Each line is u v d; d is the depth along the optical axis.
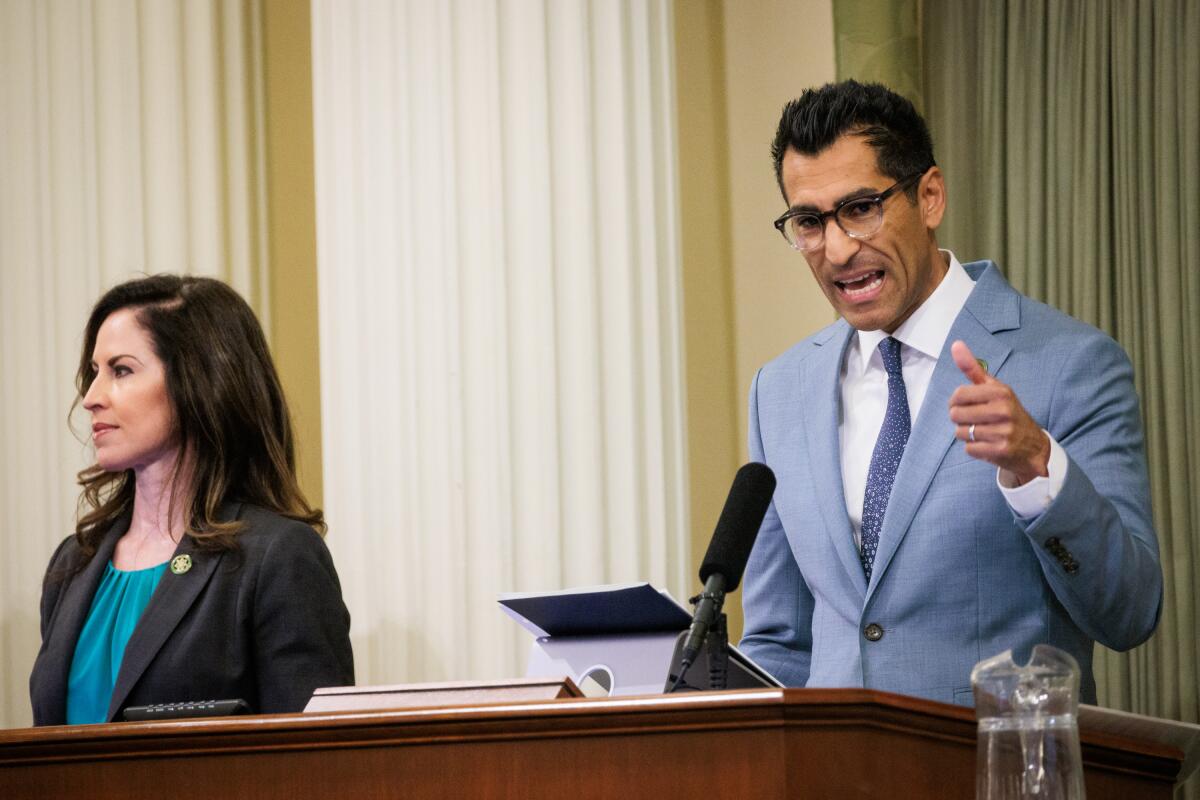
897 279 6.30
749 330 13.52
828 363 6.92
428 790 4.26
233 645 6.75
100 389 7.21
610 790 4.16
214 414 7.20
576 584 10.95
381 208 11.35
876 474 6.46
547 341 11.09
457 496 10.97
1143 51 11.60
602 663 5.78
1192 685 10.93
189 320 7.34
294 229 13.38
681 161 13.77
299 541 6.98
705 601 4.89
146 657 6.67
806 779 4.04
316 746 4.32
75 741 4.43
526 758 4.22
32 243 11.98
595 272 11.27
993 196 12.38
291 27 13.59
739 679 5.23
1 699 11.38
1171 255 11.32
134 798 4.40
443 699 4.62
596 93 11.47
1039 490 5.30
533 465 11.02
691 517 13.34
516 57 11.38
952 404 5.21
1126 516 5.82
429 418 11.09
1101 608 5.48
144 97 12.23
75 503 11.60
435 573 10.96
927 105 12.87
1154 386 11.35
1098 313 11.74
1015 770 3.87
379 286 11.27
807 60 13.49
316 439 13.18
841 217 6.25
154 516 7.28
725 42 13.87
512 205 11.25
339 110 11.49
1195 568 11.04
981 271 6.79
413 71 11.45
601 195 11.38
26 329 11.88
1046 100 12.20
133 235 12.01
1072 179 11.96
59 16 12.24
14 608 11.52
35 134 12.11
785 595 7.05
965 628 6.07
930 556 6.14
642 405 11.23
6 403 11.79
